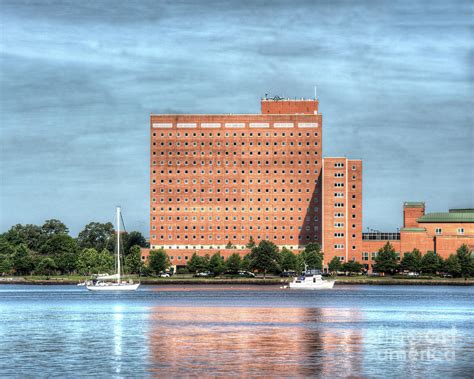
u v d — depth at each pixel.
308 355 190.50
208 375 166.25
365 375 166.38
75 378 163.88
